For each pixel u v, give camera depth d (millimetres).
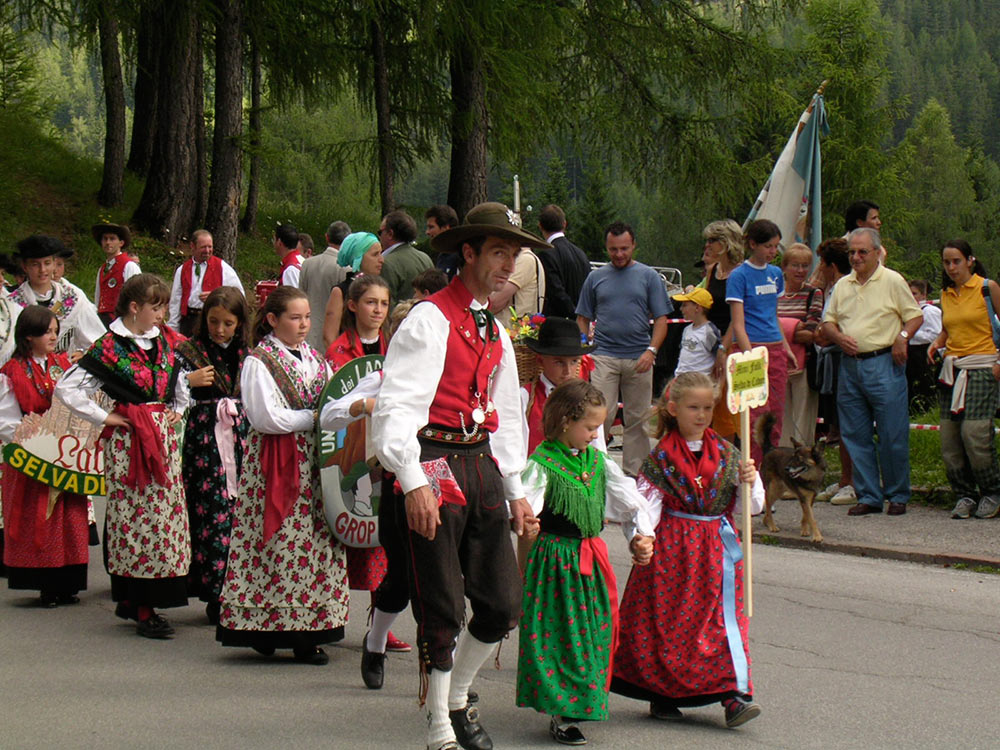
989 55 116875
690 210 27469
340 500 5633
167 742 4711
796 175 12258
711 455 4980
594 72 24125
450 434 4406
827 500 9680
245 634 5730
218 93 18938
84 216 22562
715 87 24562
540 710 4648
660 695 4961
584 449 4836
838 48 40000
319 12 21750
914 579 7441
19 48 28391
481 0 19562
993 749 4664
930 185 74375
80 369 6219
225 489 6531
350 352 6113
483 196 21922
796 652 5973
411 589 4402
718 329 9711
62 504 6922
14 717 5008
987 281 8727
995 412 8805
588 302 9992
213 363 6562
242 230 26469
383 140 22484
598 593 4742
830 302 9289
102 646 6133
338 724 4926
